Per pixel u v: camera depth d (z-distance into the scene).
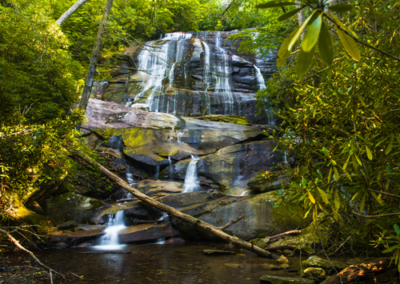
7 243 5.71
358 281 3.46
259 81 19.58
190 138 11.77
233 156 10.91
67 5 16.61
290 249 5.94
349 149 2.11
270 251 6.09
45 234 6.23
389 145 1.96
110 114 12.23
